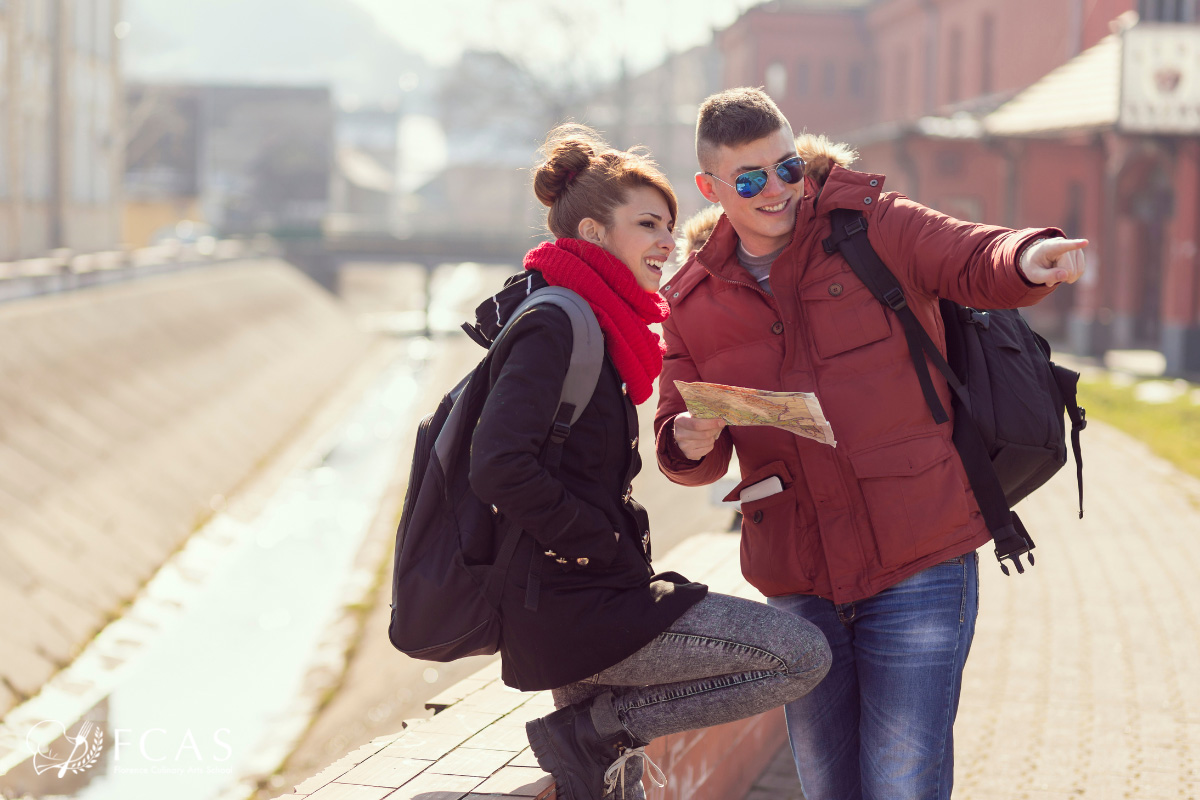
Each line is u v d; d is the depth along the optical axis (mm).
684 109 75375
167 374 28547
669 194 2611
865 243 2842
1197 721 5043
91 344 25844
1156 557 8086
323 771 3090
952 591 2885
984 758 4738
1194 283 21062
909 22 47219
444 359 47812
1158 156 22938
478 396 2520
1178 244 21125
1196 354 21094
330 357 45469
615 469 2562
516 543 2486
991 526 2850
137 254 40594
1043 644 6254
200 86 84375
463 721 3492
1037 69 33406
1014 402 2875
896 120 48688
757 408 2605
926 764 2871
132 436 22984
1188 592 7148
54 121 38906
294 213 84375
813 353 2898
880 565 2877
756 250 3021
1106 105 21453
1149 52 19312
